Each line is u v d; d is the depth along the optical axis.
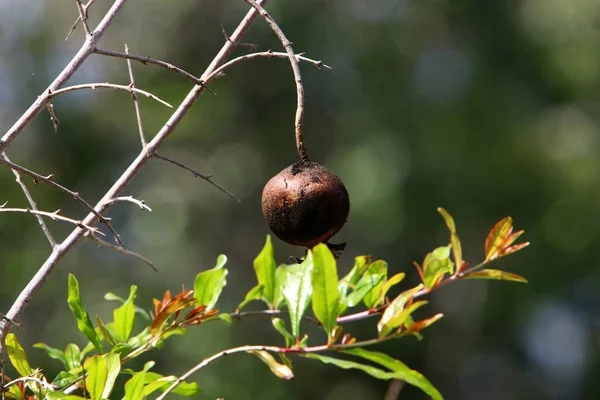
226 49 3.18
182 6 14.26
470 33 14.65
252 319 13.12
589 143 14.38
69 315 12.28
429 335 14.87
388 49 14.22
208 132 14.55
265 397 11.99
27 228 12.77
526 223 13.83
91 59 14.07
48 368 11.86
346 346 2.94
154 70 14.14
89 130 13.71
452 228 3.17
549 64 14.47
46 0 14.17
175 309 3.03
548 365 16.22
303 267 3.07
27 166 13.19
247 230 14.49
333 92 14.47
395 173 13.63
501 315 14.44
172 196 14.41
